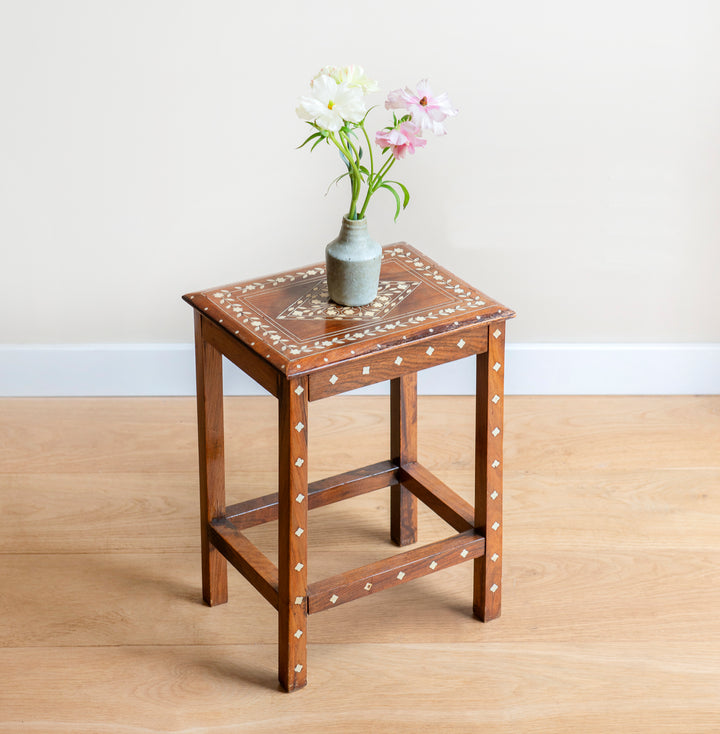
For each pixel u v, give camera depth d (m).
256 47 2.49
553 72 2.53
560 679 1.98
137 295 2.73
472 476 2.52
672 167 2.63
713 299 2.78
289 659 1.92
